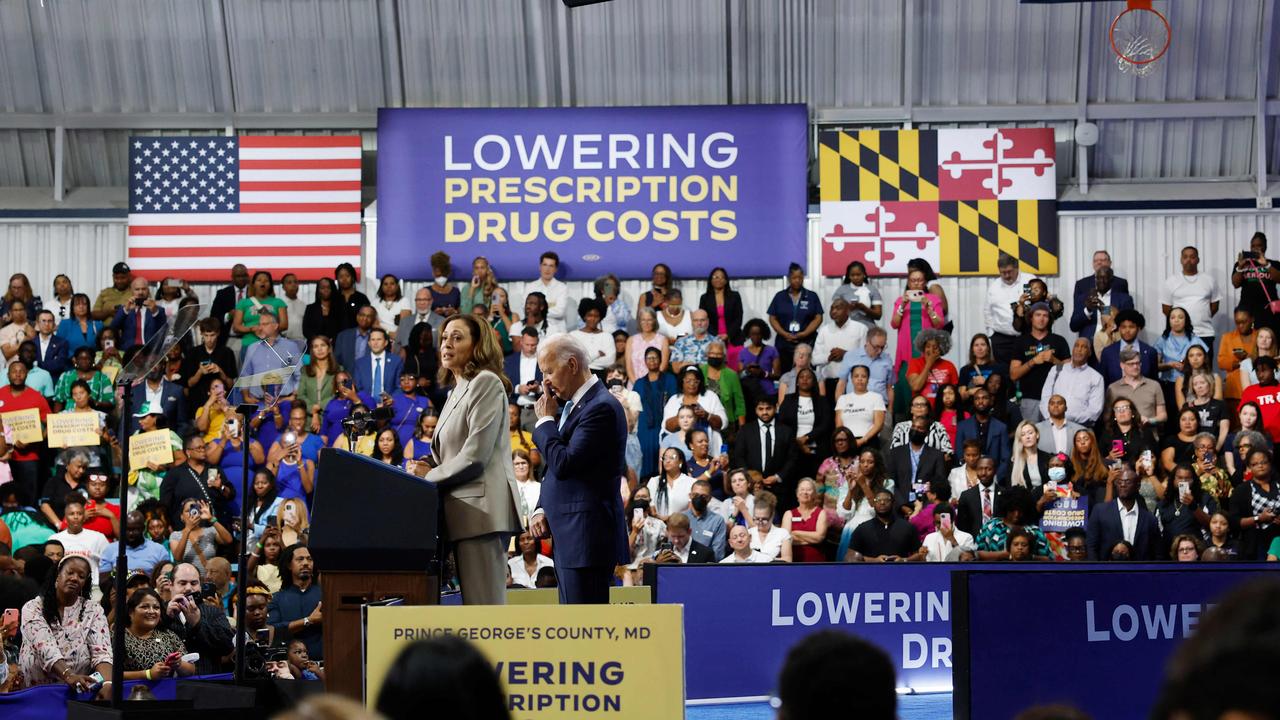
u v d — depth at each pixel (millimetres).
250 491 12836
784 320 15500
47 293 16906
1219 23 16594
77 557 7664
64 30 16859
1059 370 14141
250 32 16781
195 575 8453
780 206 16500
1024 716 2258
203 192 16688
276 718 1698
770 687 7645
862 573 7781
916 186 16469
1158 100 16812
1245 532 12141
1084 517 12094
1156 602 6047
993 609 5848
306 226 16672
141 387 14500
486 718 2320
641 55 16734
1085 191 16734
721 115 16578
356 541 5219
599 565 5941
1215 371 15906
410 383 14133
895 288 16516
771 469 13367
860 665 2281
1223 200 16625
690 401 13570
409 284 16609
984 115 16719
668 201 16562
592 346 14953
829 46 16656
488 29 16688
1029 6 16547
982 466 12234
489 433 5547
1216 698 1247
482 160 16609
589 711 5117
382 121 16609
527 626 5117
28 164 17312
